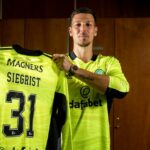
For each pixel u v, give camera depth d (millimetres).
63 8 3912
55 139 1851
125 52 3297
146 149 3234
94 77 1906
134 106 3256
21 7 3957
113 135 3264
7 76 1726
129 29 3301
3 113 1687
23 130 1737
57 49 3365
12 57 1763
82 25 2002
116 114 3260
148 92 3258
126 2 3852
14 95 1729
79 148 1941
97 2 3869
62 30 3365
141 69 3277
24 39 3406
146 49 3281
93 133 1959
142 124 3244
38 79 1813
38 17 3943
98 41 3316
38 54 1849
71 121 1961
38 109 1795
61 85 1868
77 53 2064
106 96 2012
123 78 2037
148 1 3830
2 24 3424
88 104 1979
